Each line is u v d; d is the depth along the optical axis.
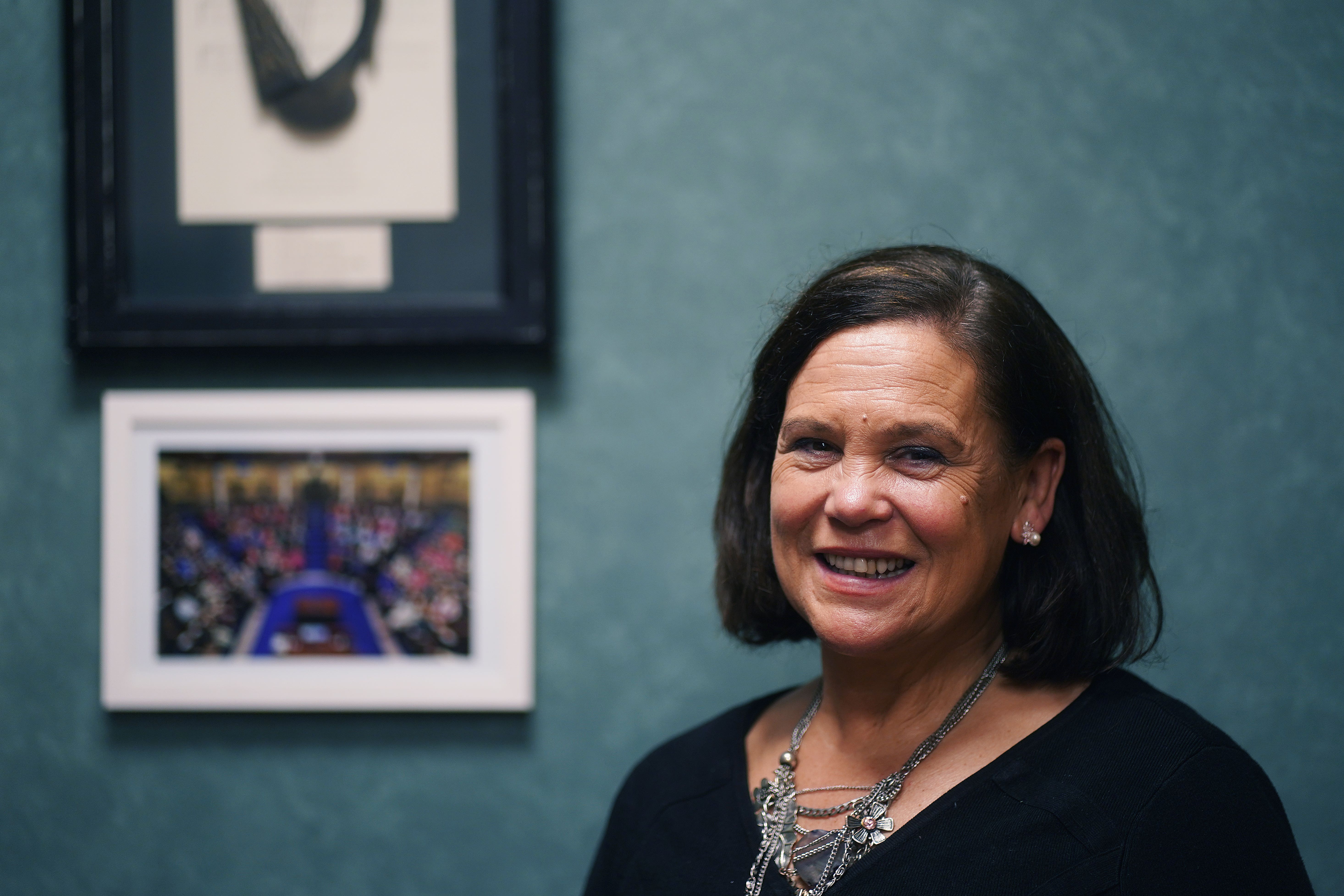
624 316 1.39
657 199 1.39
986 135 1.37
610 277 1.39
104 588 1.39
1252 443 1.35
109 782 1.40
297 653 1.38
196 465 1.39
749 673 1.38
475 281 1.38
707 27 1.39
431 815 1.39
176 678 1.38
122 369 1.41
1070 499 0.87
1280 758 1.34
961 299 0.82
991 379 0.81
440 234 1.38
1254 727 1.34
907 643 0.83
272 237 1.39
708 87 1.39
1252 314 1.36
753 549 0.97
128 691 1.38
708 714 1.38
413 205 1.38
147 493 1.39
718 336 1.38
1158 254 1.36
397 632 1.38
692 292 1.39
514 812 1.39
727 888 0.87
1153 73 1.37
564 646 1.39
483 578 1.38
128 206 1.39
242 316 1.38
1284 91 1.36
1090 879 0.74
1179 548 1.35
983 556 0.82
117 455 1.39
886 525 0.80
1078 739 0.81
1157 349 1.36
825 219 1.38
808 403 0.83
